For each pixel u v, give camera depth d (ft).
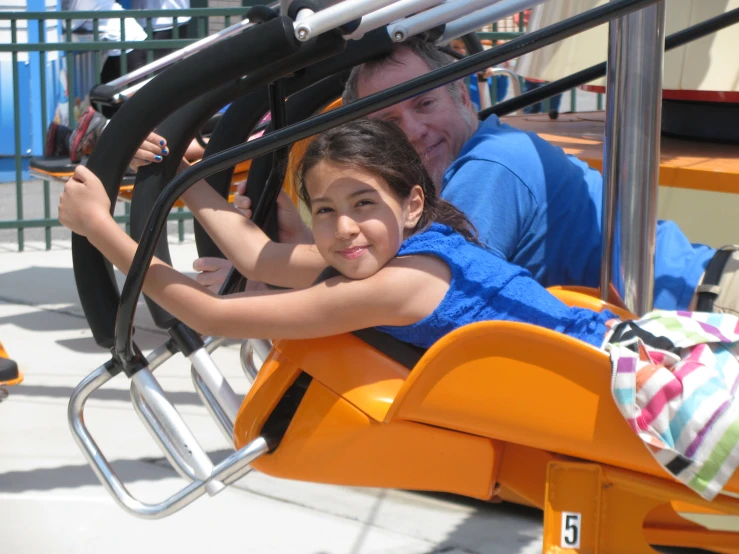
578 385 5.39
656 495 5.46
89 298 6.95
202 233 8.53
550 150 7.71
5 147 27.20
